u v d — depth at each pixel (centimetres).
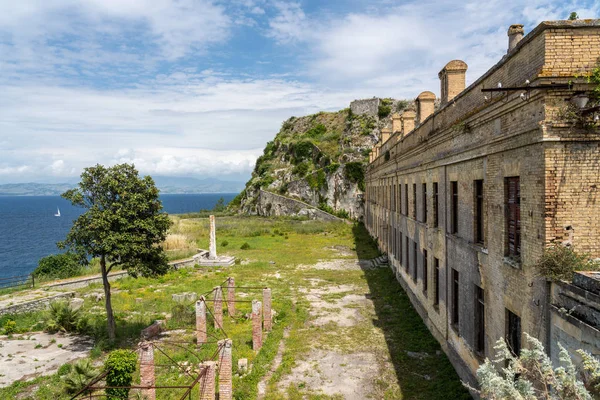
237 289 2391
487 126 955
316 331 1653
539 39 703
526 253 757
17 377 1268
